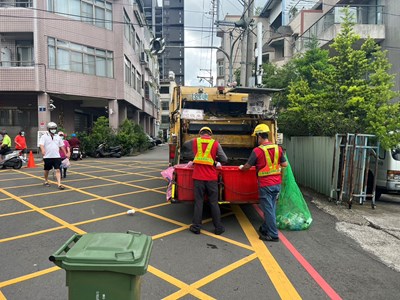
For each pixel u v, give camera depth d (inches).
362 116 369.4
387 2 727.7
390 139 314.5
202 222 253.0
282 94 527.5
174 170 237.9
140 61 1300.4
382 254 193.3
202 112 322.0
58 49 810.2
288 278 160.1
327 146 341.1
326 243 211.0
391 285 154.4
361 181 314.3
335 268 172.7
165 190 375.9
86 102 982.4
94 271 85.7
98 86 892.0
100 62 906.7
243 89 309.4
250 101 325.7
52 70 791.1
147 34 1536.7
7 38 813.9
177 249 195.5
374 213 293.3
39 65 762.8
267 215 213.5
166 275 161.2
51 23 791.1
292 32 1122.7
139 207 295.6
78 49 852.6
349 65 388.8
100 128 845.2
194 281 155.5
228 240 213.2
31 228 231.9
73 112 975.6
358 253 194.4
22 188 376.2
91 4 879.1
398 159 350.3
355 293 146.2
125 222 248.5
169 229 233.9
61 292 143.2
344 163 313.3
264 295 143.3
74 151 729.0
